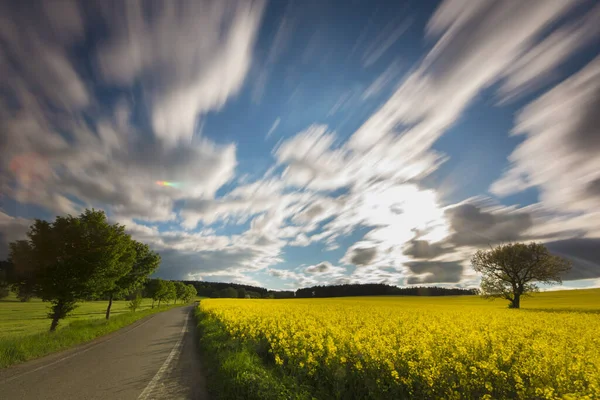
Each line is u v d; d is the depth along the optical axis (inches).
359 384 277.6
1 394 299.7
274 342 442.3
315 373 315.9
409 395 255.4
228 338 571.8
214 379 343.3
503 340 446.9
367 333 491.2
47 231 751.1
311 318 763.4
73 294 764.0
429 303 2222.0
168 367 418.9
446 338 426.3
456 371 267.7
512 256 1942.7
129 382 343.6
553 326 667.4
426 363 283.6
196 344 626.5
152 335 776.3
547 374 260.1
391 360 303.9
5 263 719.1
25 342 518.0
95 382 343.3
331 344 347.3
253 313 909.2
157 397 293.0
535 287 1882.4
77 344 623.5
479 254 2094.0
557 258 1902.1
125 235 937.5
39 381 346.6
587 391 231.3
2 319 1421.0
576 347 410.3
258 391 260.8
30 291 742.5
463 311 1155.9
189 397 294.2
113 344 626.8
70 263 746.2
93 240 784.3
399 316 862.5
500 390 250.1
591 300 2267.5
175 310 2161.7
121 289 1213.7
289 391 263.0
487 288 2015.3
